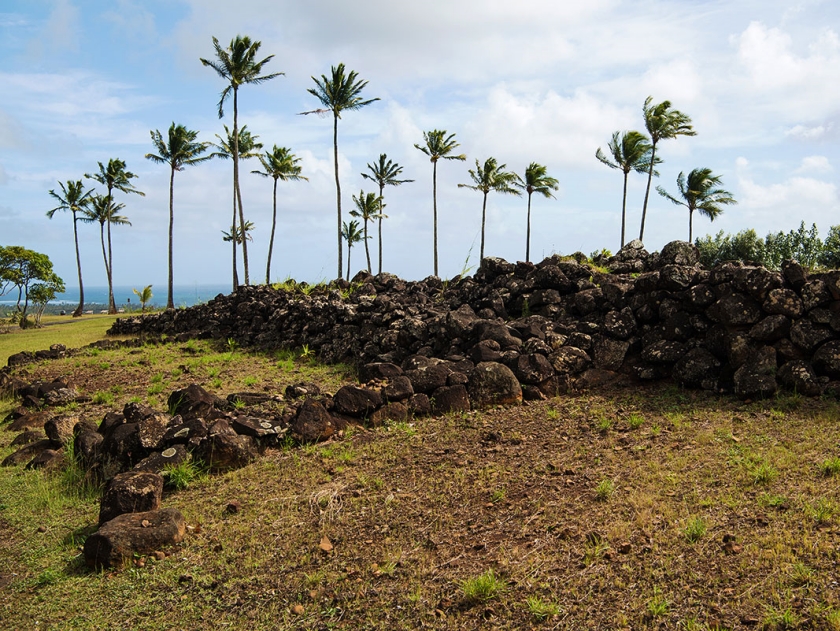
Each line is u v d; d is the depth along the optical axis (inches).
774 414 299.4
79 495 307.6
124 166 2452.0
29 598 219.8
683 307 378.0
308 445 329.7
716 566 185.9
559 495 245.8
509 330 428.5
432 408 359.6
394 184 2082.9
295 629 188.7
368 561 218.1
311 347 618.2
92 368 640.4
